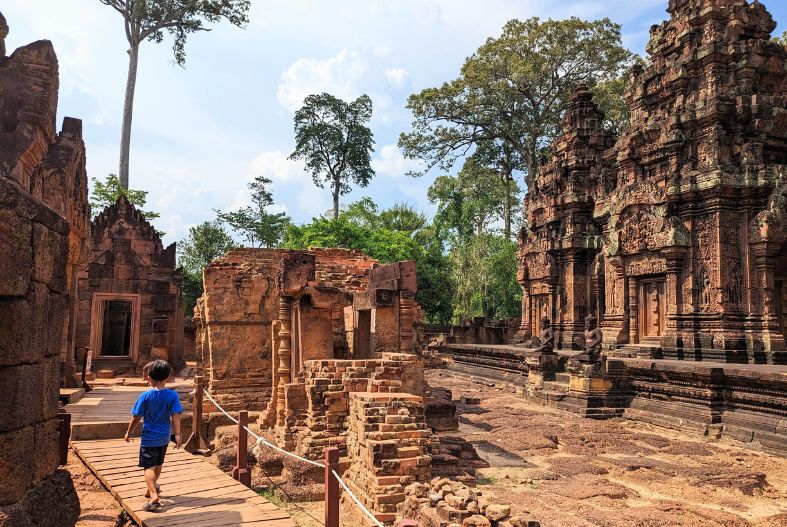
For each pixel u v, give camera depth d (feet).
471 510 22.80
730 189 67.46
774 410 48.80
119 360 75.61
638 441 50.11
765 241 65.00
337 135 200.03
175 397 25.64
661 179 75.36
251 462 36.32
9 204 15.64
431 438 37.35
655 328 77.15
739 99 68.59
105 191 124.98
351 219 188.85
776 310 70.85
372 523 26.63
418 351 83.66
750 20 72.23
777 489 36.42
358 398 33.60
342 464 33.22
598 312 98.07
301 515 29.63
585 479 36.86
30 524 16.22
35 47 40.22
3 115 39.14
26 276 16.58
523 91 146.41
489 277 165.58
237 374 57.16
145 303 77.51
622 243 80.28
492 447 46.37
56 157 47.26
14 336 16.15
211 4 129.70
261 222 164.45
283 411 43.55
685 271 70.44
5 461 15.87
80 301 75.05
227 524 22.15
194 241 153.69
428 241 187.42
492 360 98.07
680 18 76.64
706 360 66.69
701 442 50.42
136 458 32.73
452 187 199.21
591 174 103.35
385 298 49.24
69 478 19.58
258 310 58.80
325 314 44.68
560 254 105.50
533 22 141.28
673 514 30.32
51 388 18.86
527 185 151.64
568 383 69.97
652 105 81.76
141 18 128.77
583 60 141.59
